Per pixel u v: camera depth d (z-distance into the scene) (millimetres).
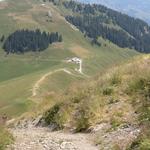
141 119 16266
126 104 19781
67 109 22422
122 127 16453
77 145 14812
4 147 14656
